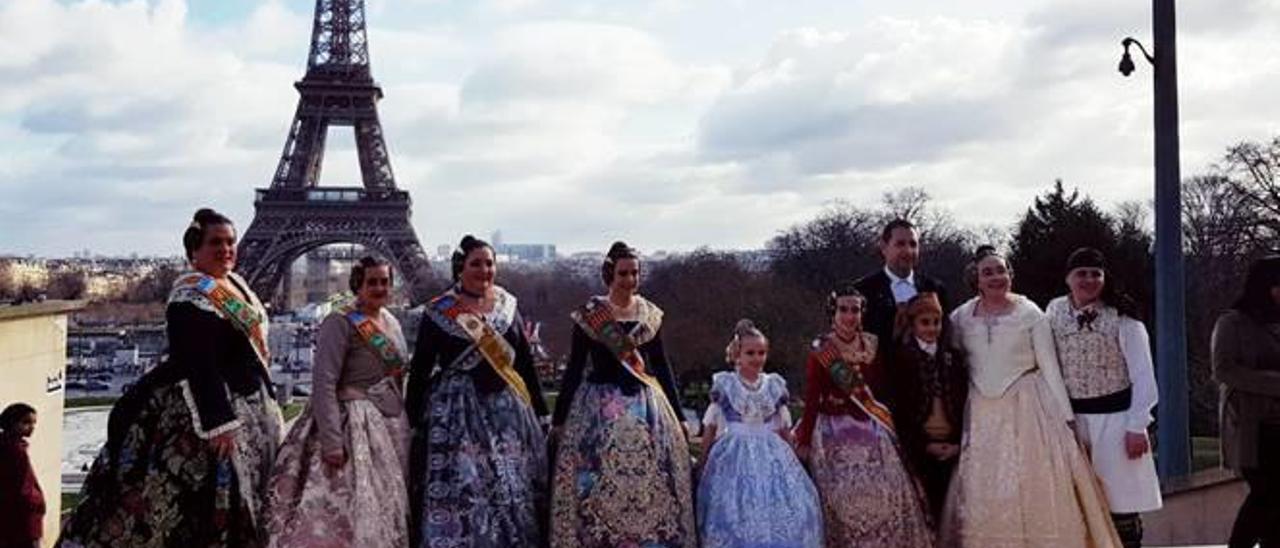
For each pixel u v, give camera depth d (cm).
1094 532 891
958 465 930
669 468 892
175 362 827
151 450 815
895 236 1025
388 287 907
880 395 966
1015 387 921
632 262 932
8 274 15312
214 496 806
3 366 1744
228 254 871
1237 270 5369
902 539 905
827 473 928
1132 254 3975
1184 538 1351
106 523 806
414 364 918
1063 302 959
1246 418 963
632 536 863
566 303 11581
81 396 9625
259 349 867
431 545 835
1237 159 5512
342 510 830
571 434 900
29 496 1299
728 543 877
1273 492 959
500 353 900
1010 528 888
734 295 6944
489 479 861
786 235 8575
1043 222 4172
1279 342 951
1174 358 1335
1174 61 1355
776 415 951
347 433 855
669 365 977
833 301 971
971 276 1000
